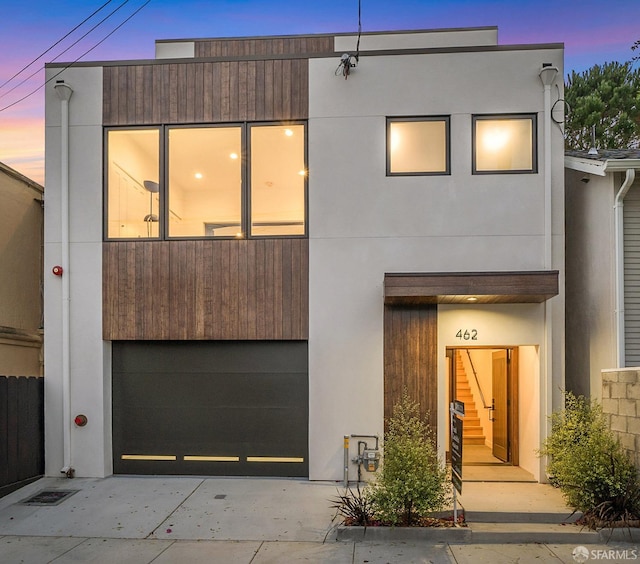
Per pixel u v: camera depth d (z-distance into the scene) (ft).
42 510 25.12
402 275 26.35
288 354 30.30
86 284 30.53
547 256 28.76
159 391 30.73
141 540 21.86
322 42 37.78
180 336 30.07
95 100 31.14
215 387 30.55
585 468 22.99
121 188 30.91
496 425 33.83
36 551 20.81
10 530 22.95
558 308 29.07
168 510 25.03
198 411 30.55
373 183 29.76
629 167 28.63
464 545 21.35
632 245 29.66
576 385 32.50
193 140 30.91
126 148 31.04
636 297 29.45
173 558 20.10
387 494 22.04
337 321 29.48
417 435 24.75
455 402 22.44
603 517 22.18
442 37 37.83
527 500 24.80
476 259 29.17
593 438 23.81
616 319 29.22
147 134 31.01
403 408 28.53
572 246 33.30
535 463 28.35
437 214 29.45
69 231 30.73
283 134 30.48
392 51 30.07
